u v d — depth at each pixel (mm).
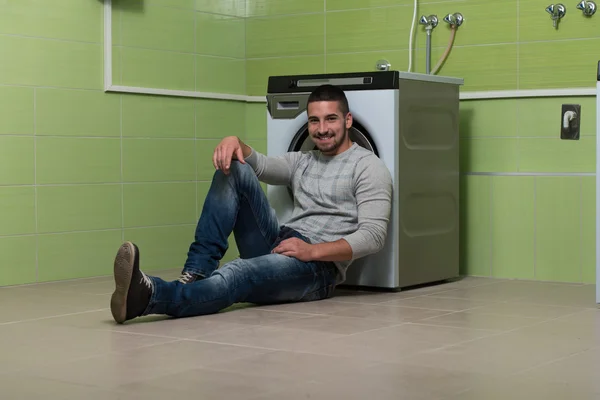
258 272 2766
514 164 3705
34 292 3264
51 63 3574
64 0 3613
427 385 1794
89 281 3604
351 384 1803
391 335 2355
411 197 3301
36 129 3527
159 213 4016
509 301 3018
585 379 1846
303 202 3117
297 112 3395
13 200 3461
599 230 2885
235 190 2846
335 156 3107
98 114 3752
